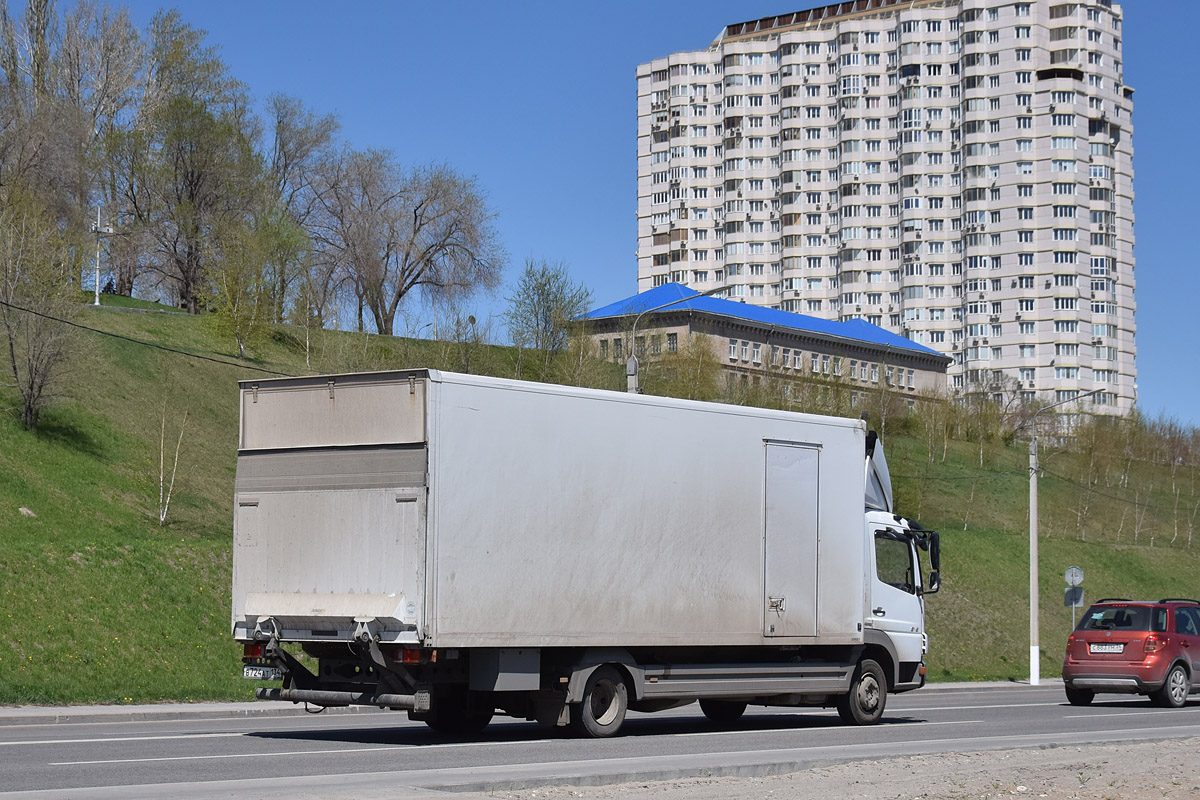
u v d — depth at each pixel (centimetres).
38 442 4338
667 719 2028
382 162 8700
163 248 8156
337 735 1580
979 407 10362
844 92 15462
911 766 1264
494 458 1432
